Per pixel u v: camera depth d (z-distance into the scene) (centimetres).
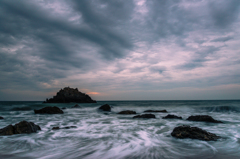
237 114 1984
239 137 785
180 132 801
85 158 521
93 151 593
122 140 759
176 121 1401
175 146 646
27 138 789
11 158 524
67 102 6131
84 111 2539
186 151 580
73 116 1866
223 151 574
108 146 658
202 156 525
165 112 2245
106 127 1134
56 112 2122
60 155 552
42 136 838
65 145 675
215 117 1677
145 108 2920
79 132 954
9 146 660
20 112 2202
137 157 525
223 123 1260
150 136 841
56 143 706
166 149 608
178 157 519
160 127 1123
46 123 1349
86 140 759
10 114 1988
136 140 756
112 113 2280
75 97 6400
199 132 770
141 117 1658
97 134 898
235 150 585
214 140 713
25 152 585
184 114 2012
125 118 1675
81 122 1405
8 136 817
